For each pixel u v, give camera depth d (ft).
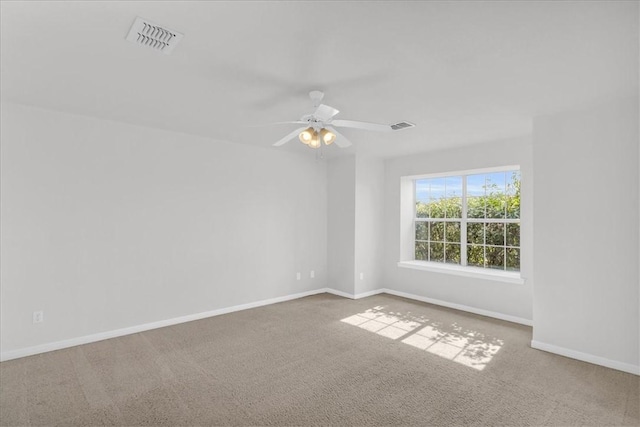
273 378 9.11
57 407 7.66
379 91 9.07
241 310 15.61
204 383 8.81
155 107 10.64
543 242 10.96
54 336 10.97
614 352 9.70
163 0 5.33
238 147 15.62
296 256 17.90
